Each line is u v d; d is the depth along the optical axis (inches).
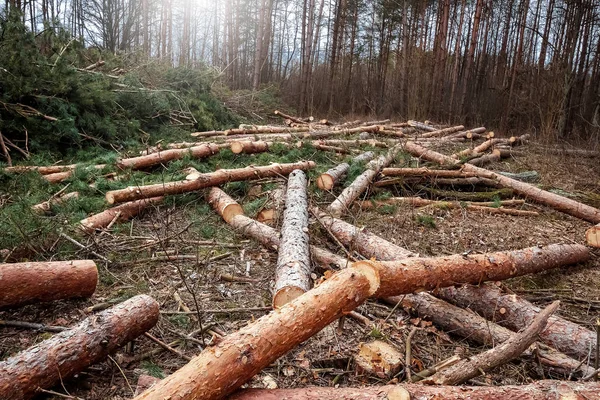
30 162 270.1
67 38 380.5
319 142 372.2
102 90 356.5
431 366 114.3
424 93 677.9
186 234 202.2
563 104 546.6
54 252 167.0
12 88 290.0
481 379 110.7
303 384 107.7
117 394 101.7
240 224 205.8
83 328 105.7
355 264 116.5
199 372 83.0
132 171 266.1
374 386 95.1
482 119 701.9
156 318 119.3
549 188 317.1
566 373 113.0
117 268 165.9
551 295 166.7
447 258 139.5
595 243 210.1
